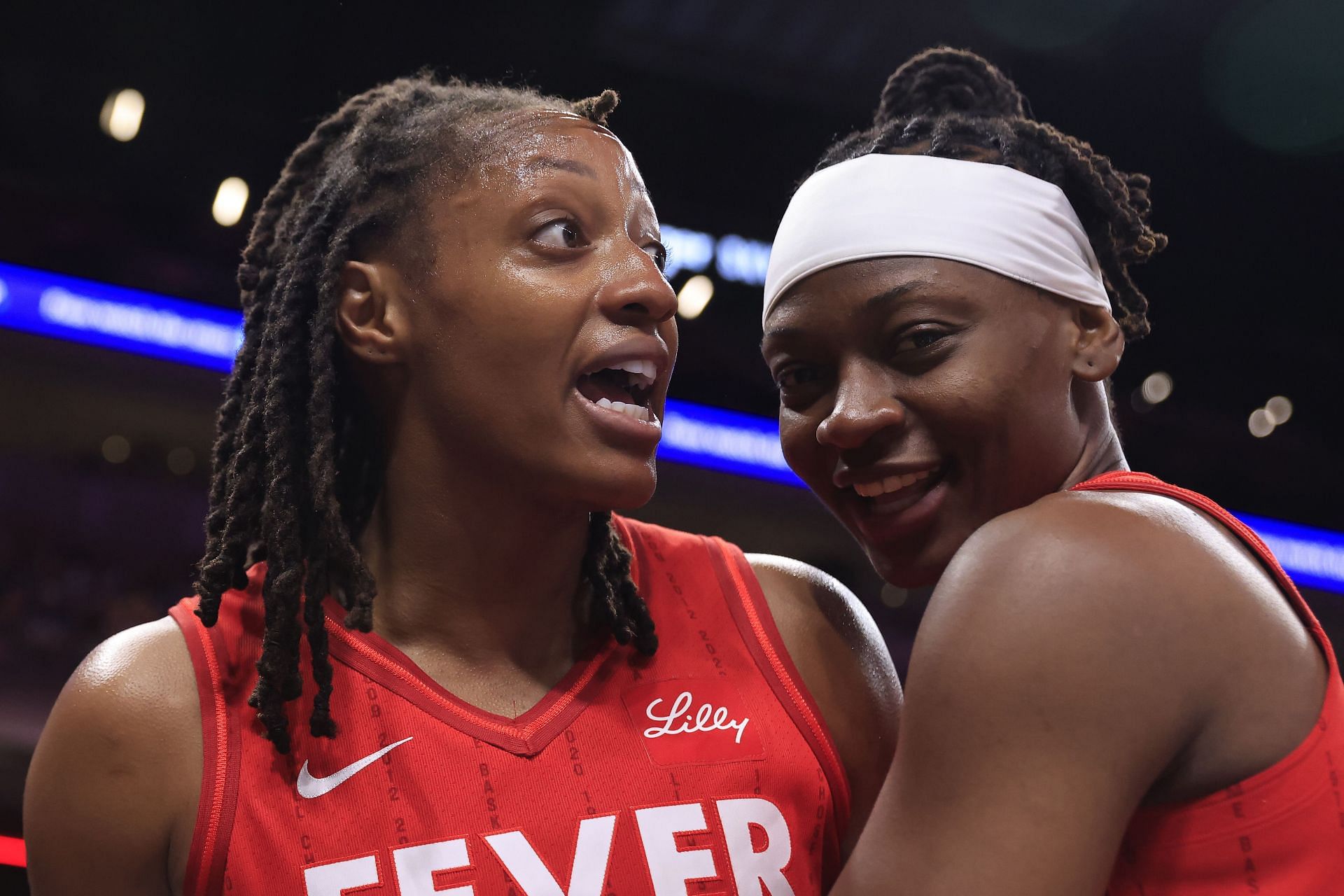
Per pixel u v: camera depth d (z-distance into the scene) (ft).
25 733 17.52
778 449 29.40
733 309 29.81
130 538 28.78
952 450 3.31
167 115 23.43
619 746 3.37
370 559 3.62
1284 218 20.59
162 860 3.14
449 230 3.37
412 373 3.46
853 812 3.75
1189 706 2.61
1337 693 2.87
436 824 3.13
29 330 24.29
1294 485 30.91
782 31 18.43
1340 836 2.70
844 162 3.58
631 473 3.31
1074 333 3.41
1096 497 2.88
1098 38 16.66
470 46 19.17
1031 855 2.49
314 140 4.08
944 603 2.80
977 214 3.31
